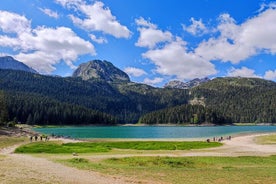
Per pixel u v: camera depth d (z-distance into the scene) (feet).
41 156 203.21
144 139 469.98
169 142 362.53
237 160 184.65
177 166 158.20
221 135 583.58
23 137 426.51
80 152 246.88
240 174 125.29
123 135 603.67
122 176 117.60
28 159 171.42
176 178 115.55
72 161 167.63
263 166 162.09
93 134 630.74
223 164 168.55
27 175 106.93
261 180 112.68
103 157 193.06
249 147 303.48
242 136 506.48
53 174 113.70
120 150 273.75
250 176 120.47
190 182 108.06
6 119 584.40
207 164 166.20
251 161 182.29
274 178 116.78
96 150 262.26
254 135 535.60
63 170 127.34
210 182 108.58
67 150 258.37
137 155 214.07
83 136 561.02
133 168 140.56
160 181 109.29
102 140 430.61
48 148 267.80
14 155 206.90
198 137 529.86
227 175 122.83
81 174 118.21
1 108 566.36
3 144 304.09
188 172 130.00
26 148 262.67
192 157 195.62
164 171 132.16
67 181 100.07
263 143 362.74
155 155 213.25
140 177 116.67
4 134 430.61
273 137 463.83
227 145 331.36
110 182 103.96
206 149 282.36
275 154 224.74
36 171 119.03
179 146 314.55
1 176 101.19
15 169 121.29
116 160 175.52
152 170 134.62
